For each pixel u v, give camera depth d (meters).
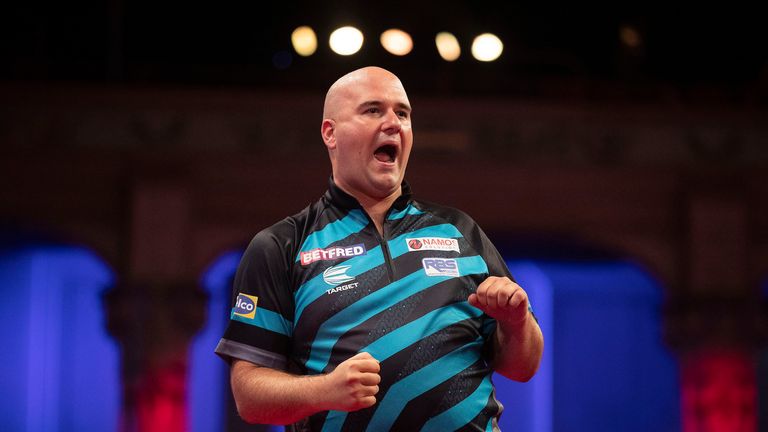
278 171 42.03
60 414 45.69
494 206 43.03
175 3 46.03
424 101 42.50
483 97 43.06
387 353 7.45
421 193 42.59
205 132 41.59
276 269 7.89
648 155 43.75
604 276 49.06
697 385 43.53
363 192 8.30
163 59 46.09
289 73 43.66
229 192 41.75
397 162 8.32
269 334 7.77
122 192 41.00
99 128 40.97
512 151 42.94
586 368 49.62
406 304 7.64
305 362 7.67
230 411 45.78
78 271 46.44
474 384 7.64
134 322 40.19
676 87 45.12
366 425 7.40
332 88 8.59
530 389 49.03
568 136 43.31
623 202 43.81
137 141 41.12
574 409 49.28
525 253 47.53
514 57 47.09
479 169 42.75
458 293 7.83
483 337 8.07
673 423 49.53
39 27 43.47
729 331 43.72
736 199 43.94
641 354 49.78
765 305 43.97
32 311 45.66
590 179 43.44
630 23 47.66
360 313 7.60
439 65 44.69
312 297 7.72
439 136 42.56
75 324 46.28
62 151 40.66
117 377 46.28
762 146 44.31
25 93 40.50
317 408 7.11
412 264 7.86
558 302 49.66
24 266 45.44
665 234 44.03
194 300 40.78
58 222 40.62
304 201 42.22
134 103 41.22
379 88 8.34
